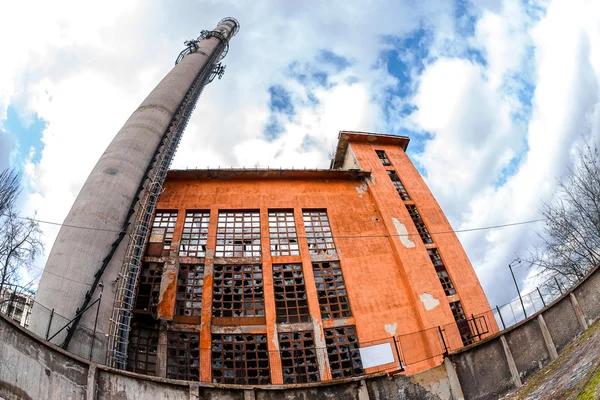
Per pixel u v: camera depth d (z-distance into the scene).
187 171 27.47
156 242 24.30
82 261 17.91
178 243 24.39
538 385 14.51
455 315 23.84
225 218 26.62
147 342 20.41
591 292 17.27
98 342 16.34
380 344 21.80
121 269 19.12
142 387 14.26
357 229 27.00
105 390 13.52
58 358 13.07
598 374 9.95
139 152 24.06
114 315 17.56
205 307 22.06
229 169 28.02
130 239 20.42
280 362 20.66
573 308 17.30
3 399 11.41
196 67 36.22
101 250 18.77
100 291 17.56
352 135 33.19
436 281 24.53
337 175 29.77
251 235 25.86
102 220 19.62
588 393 9.46
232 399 15.45
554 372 14.65
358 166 31.12
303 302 23.47
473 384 16.61
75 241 18.45
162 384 14.70
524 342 17.20
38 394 12.18
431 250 26.77
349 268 24.89
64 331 15.77
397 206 28.34
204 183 28.00
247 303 23.02
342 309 23.53
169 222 25.59
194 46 39.94
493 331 23.44
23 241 19.58
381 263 25.42
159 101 29.03
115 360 16.39
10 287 17.17
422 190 30.33
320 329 22.12
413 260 25.27
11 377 11.78
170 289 22.36
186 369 20.22
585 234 22.33
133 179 22.47
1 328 12.04
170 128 27.67
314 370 20.95
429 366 21.17
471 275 25.67
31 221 20.11
